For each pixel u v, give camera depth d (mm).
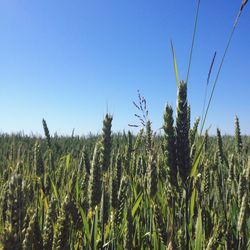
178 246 303
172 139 304
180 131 304
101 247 366
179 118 303
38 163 607
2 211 260
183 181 308
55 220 286
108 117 383
